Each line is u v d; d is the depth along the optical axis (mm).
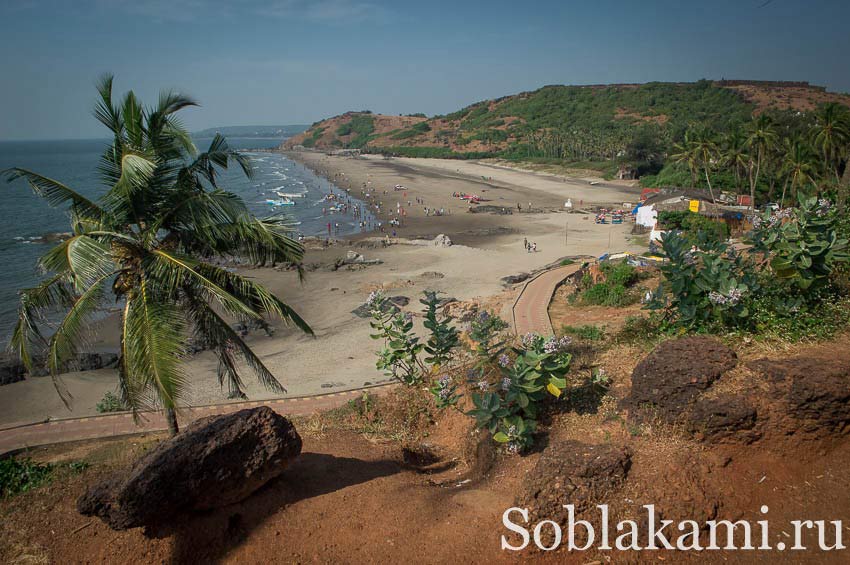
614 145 125875
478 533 6562
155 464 6520
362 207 88688
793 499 6270
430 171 144625
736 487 6512
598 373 9375
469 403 10898
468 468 9109
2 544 7320
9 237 60406
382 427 11820
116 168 10695
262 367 11875
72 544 7113
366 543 6652
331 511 7273
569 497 6250
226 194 10641
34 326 9844
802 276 9320
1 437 16016
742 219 47156
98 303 9898
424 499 7508
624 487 6441
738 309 9164
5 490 9367
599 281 26922
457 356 14680
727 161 61969
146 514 6469
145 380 9547
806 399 6422
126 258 10609
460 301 34875
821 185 50656
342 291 40438
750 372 7168
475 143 181500
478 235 62500
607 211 75938
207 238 10891
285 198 96750
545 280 30891
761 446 6773
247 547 6734
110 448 13000
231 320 33688
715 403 6887
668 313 11281
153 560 6566
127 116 10172
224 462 6840
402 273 45031
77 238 8820
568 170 125875
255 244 11211
